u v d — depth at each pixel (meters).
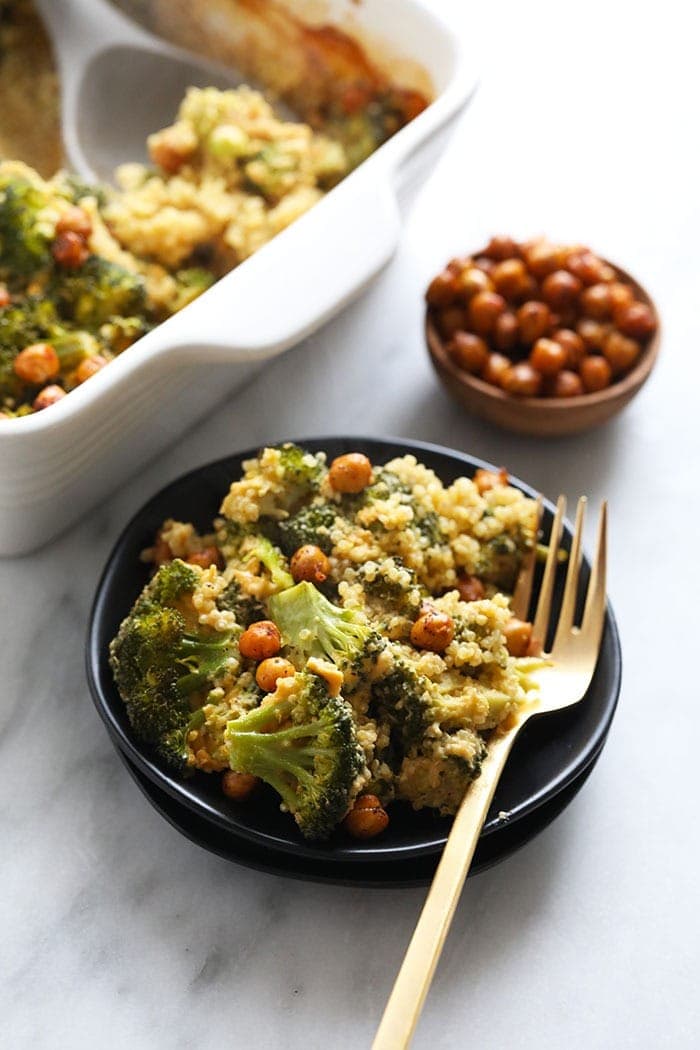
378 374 0.62
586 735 0.48
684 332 0.64
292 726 0.45
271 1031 0.46
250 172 0.61
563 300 0.58
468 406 0.59
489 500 0.52
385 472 0.51
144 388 0.51
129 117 0.68
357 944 0.48
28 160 0.66
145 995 0.47
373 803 0.45
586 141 0.72
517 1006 0.47
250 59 0.66
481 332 0.58
